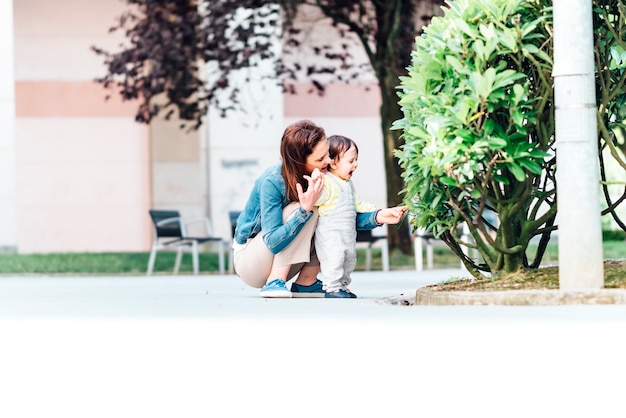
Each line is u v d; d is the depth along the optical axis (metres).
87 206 26.34
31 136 26.33
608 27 6.87
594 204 6.53
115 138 26.28
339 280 8.02
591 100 6.51
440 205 7.33
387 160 19.86
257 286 8.45
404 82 6.94
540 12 6.76
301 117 26.38
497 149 6.57
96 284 13.77
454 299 6.82
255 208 8.22
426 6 19.58
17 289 12.13
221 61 19.84
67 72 26.33
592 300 6.48
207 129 25.64
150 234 26.36
